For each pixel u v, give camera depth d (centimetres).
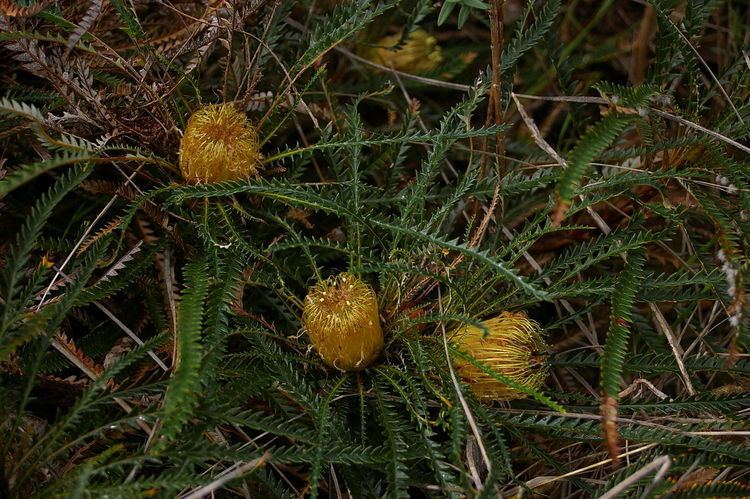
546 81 109
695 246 97
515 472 95
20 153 97
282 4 99
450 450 89
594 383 100
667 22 96
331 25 96
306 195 91
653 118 96
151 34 100
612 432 86
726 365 88
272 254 96
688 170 93
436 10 111
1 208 96
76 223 98
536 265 97
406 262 94
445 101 110
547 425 91
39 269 89
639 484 89
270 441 91
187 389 83
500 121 96
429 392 92
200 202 95
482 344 90
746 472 92
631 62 111
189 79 95
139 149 93
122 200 97
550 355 96
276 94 98
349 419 93
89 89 94
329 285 93
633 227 95
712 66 112
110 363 91
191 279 89
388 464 87
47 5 92
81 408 86
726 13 112
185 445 86
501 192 95
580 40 110
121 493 84
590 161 86
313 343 91
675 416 93
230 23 95
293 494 92
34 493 86
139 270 95
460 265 94
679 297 95
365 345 91
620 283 91
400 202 97
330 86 104
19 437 89
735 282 88
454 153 105
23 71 97
